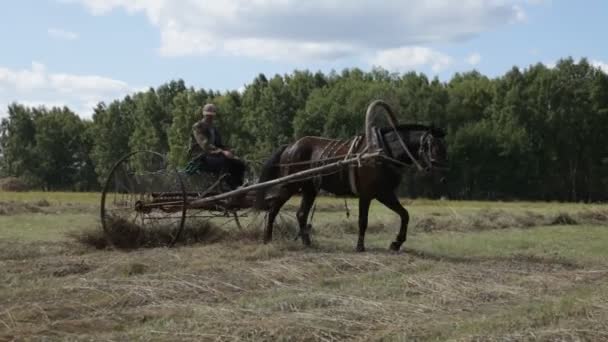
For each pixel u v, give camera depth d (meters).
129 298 8.46
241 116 95.19
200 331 6.98
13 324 7.34
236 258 11.41
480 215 22.94
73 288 8.78
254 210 13.52
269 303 8.22
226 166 13.72
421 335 6.98
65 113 115.50
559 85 73.81
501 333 6.99
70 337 6.86
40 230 17.89
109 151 106.94
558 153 73.81
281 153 13.93
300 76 97.81
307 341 6.78
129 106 109.25
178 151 83.00
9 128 115.44
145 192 13.60
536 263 11.97
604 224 22.80
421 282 9.50
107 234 13.32
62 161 112.50
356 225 18.44
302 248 13.09
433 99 78.19
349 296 8.57
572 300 8.25
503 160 72.56
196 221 14.02
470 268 10.83
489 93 79.62
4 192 57.69
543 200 72.06
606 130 73.69
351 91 85.50
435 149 12.12
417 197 67.19
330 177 13.16
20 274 10.15
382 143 12.32
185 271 9.95
